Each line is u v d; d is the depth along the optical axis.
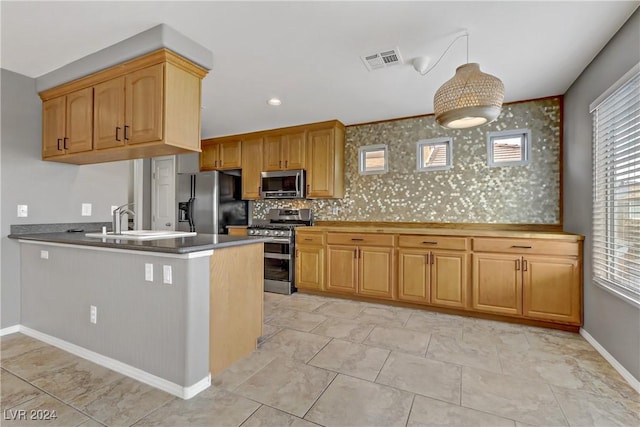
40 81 2.80
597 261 2.47
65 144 2.69
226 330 2.16
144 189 5.49
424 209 3.97
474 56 2.48
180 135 2.24
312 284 3.99
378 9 1.93
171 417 1.65
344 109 3.75
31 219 2.83
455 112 2.05
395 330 2.85
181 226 4.94
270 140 4.58
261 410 1.71
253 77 2.88
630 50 1.97
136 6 1.88
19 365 2.20
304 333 2.77
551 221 3.37
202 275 1.93
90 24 2.06
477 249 3.12
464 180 3.77
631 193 2.01
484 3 1.86
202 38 2.24
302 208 4.71
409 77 2.87
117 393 1.87
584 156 2.73
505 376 2.06
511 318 3.05
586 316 2.67
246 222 5.20
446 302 3.26
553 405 1.76
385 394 1.86
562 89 3.15
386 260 3.56
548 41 2.26
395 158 4.14
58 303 2.48
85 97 2.55
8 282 2.71
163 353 1.92
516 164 3.52
